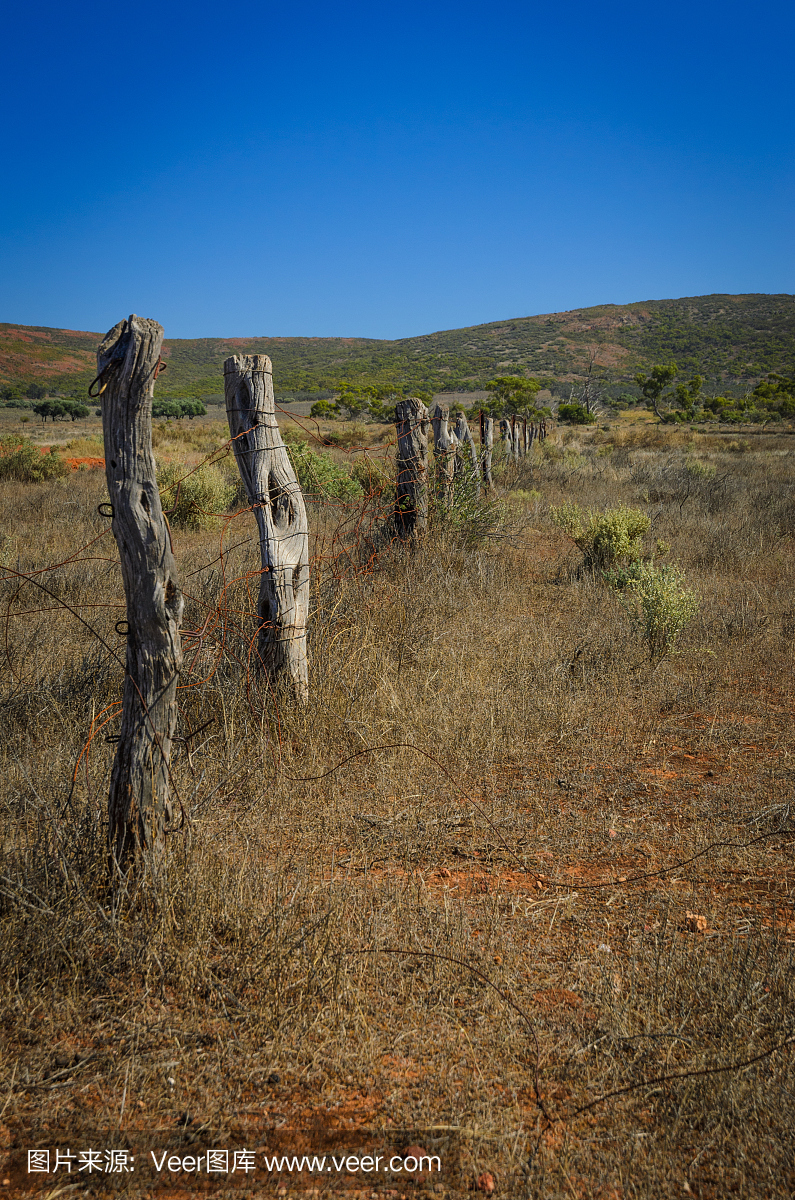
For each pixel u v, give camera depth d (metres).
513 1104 1.97
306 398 101.50
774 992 2.32
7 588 6.98
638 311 170.75
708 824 3.48
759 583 8.23
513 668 5.39
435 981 2.40
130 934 2.53
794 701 5.04
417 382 126.31
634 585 6.66
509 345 158.12
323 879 3.01
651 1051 2.10
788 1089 1.94
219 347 182.50
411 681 4.96
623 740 4.43
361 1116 1.95
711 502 13.82
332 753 4.14
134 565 2.64
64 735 4.19
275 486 4.47
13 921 2.53
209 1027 2.24
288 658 4.48
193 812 3.26
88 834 2.86
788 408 58.97
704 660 5.87
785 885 2.99
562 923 2.78
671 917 2.78
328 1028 2.22
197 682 4.42
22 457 19.19
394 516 8.29
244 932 2.56
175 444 30.25
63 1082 2.04
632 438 38.31
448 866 3.19
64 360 168.25
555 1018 2.28
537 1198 1.70
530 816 3.57
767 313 155.62
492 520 9.30
